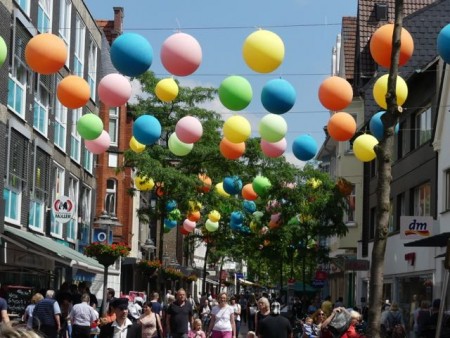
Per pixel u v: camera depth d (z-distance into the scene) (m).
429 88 30.84
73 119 37.19
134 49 13.58
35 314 18.94
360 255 43.09
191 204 31.69
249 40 13.49
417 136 32.66
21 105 28.23
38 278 32.41
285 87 14.80
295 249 36.34
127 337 14.50
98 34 41.44
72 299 23.30
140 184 31.61
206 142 32.75
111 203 49.66
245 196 26.06
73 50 35.78
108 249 27.11
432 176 29.80
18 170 27.95
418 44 35.81
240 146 19.23
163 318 21.53
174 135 19.75
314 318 19.39
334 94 14.37
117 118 49.47
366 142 16.86
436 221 28.58
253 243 37.59
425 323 18.23
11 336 3.95
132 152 31.44
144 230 59.28
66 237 36.19
